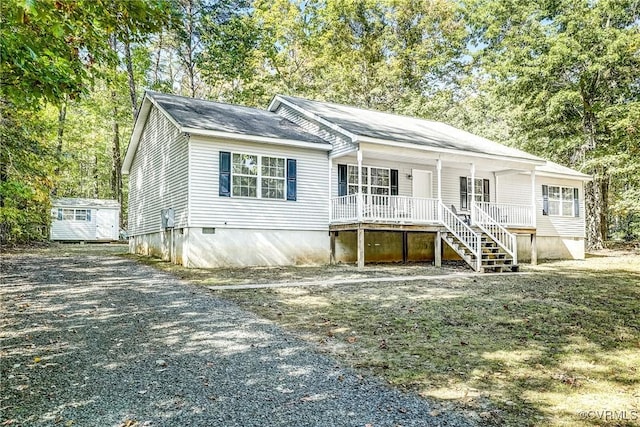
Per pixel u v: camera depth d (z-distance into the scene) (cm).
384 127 1677
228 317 713
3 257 1558
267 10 3472
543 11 2514
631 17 2353
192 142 1345
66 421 357
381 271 1373
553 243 2097
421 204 1570
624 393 440
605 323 721
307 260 1542
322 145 1542
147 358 511
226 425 353
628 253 2292
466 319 732
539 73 2366
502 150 1864
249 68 3061
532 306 840
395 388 439
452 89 3847
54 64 521
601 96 2402
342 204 1568
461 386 450
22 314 701
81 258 1588
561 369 507
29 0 332
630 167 2073
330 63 3572
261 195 1456
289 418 368
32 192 1079
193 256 1333
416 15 3775
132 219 2019
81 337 585
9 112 1055
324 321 707
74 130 2888
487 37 3102
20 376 451
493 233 1659
